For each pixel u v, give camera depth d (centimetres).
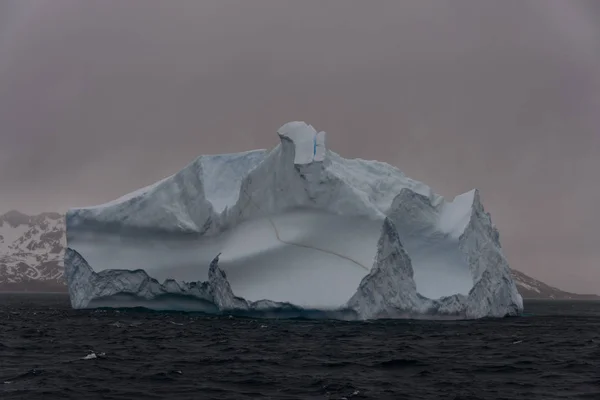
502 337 8706
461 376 5725
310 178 10294
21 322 10931
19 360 6366
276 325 9375
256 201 10712
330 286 9588
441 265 10788
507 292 12019
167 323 10012
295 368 5962
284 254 10038
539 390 5166
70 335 8550
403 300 10138
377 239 9819
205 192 11644
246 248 10319
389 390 5084
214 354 6769
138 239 12156
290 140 10569
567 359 6762
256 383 5247
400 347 7350
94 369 5822
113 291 12256
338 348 7200
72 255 12762
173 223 11750
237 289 9994
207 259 11250
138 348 7238
